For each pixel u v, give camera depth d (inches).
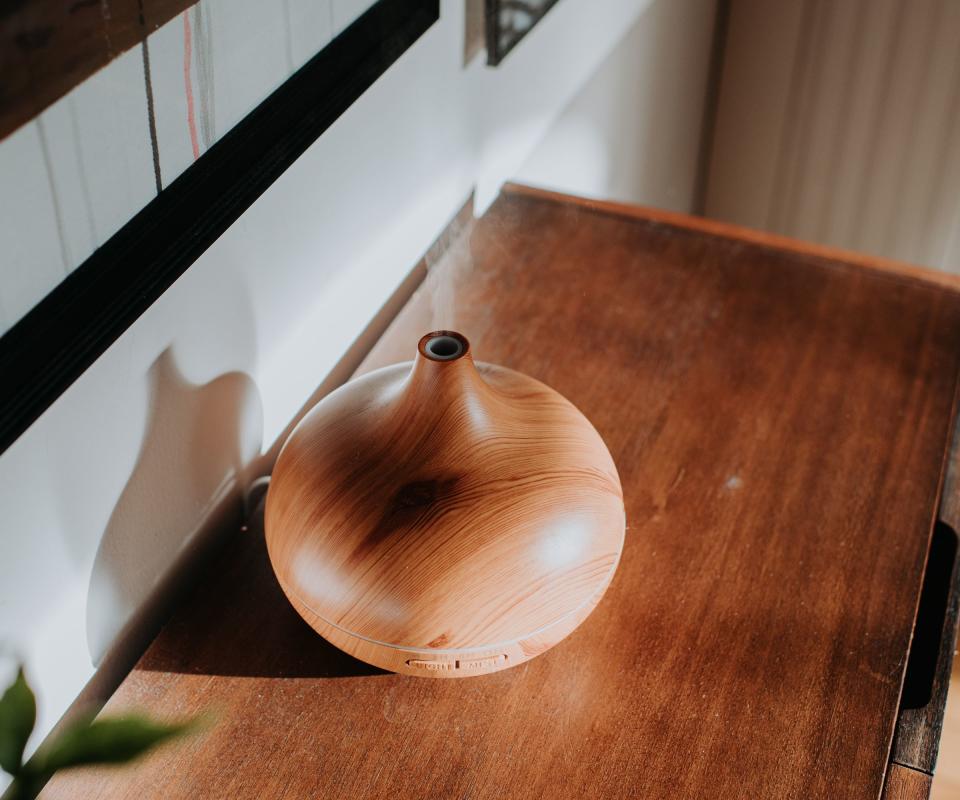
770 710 25.4
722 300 35.4
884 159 68.0
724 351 33.6
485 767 24.3
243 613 26.9
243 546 28.3
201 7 22.4
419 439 22.8
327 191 29.3
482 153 38.3
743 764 24.5
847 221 72.0
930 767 24.9
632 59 51.8
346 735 24.8
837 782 24.4
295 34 25.6
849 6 62.7
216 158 24.0
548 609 22.9
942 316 35.3
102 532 24.5
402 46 29.8
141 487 25.4
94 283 21.5
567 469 23.3
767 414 31.8
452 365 22.8
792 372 33.1
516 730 24.9
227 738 24.6
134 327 23.5
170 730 18.7
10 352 20.2
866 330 34.6
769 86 68.1
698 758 24.6
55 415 22.1
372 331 34.4
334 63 27.3
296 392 31.0
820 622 27.0
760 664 26.2
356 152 30.1
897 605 27.4
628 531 28.7
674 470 30.1
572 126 46.7
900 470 30.5
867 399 32.4
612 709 25.3
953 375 33.3
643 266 36.6
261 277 27.5
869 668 26.2
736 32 66.8
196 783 23.9
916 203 69.1
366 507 22.5
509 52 36.8
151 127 21.9
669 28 55.9
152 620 27.3
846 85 66.0
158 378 24.8
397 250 34.3
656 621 26.9
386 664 23.5
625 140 55.1
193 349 25.7
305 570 23.0
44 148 19.7
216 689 25.5
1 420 20.3
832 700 25.6
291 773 24.2
